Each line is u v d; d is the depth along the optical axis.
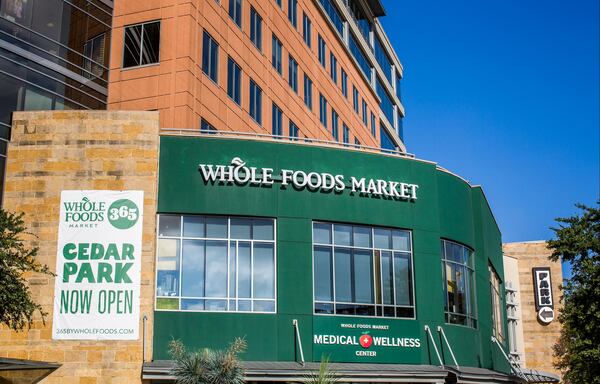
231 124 42.91
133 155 31.61
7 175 31.16
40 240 30.58
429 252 36.03
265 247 33.09
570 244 38.78
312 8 58.53
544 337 59.41
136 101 39.22
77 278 30.28
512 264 60.69
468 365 36.69
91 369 29.47
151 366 28.95
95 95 39.03
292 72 53.06
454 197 38.41
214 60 41.81
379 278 34.72
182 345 27.61
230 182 33.03
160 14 39.94
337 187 34.53
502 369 43.38
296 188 33.91
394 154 36.56
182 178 32.56
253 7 47.53
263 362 31.41
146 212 31.12
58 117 31.69
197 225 32.56
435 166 37.38
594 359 37.09
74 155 31.41
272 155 33.88
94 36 39.59
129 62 39.91
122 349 29.73
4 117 33.78
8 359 25.69
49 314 29.86
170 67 39.12
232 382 25.81
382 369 32.16
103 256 30.56
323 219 34.03
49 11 37.19
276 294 32.62
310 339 32.62
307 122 54.91
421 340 34.62
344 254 34.34
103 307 30.09
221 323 31.70
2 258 25.50
